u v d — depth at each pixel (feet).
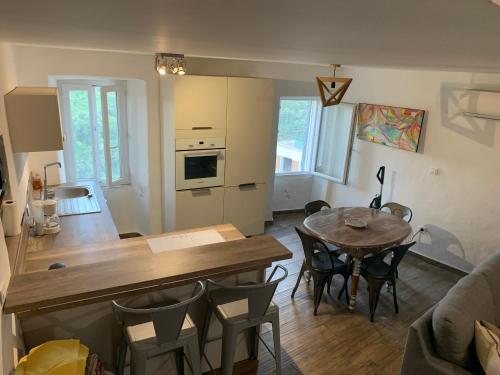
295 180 21.31
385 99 17.04
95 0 1.71
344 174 19.25
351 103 18.35
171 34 3.29
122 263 7.25
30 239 9.95
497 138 13.65
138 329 6.97
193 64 15.60
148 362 8.01
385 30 2.27
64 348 6.14
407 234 12.47
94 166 16.42
